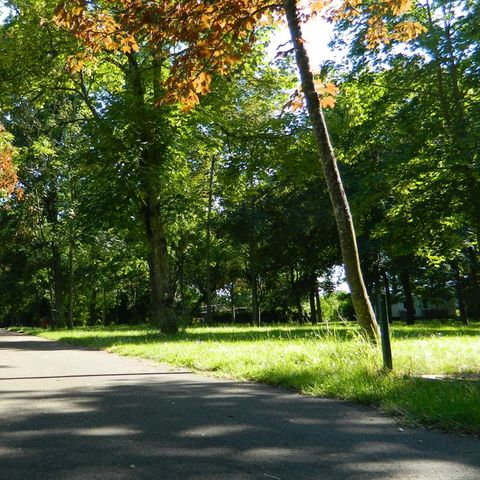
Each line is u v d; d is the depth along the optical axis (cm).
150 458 429
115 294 6241
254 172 2077
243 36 932
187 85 916
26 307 5912
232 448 456
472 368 791
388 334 765
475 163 1833
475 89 1981
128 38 887
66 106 2925
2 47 1908
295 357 945
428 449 450
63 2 834
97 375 915
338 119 2141
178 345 1383
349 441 477
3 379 881
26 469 405
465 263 3731
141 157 1903
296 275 4647
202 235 4047
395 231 2141
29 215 3412
